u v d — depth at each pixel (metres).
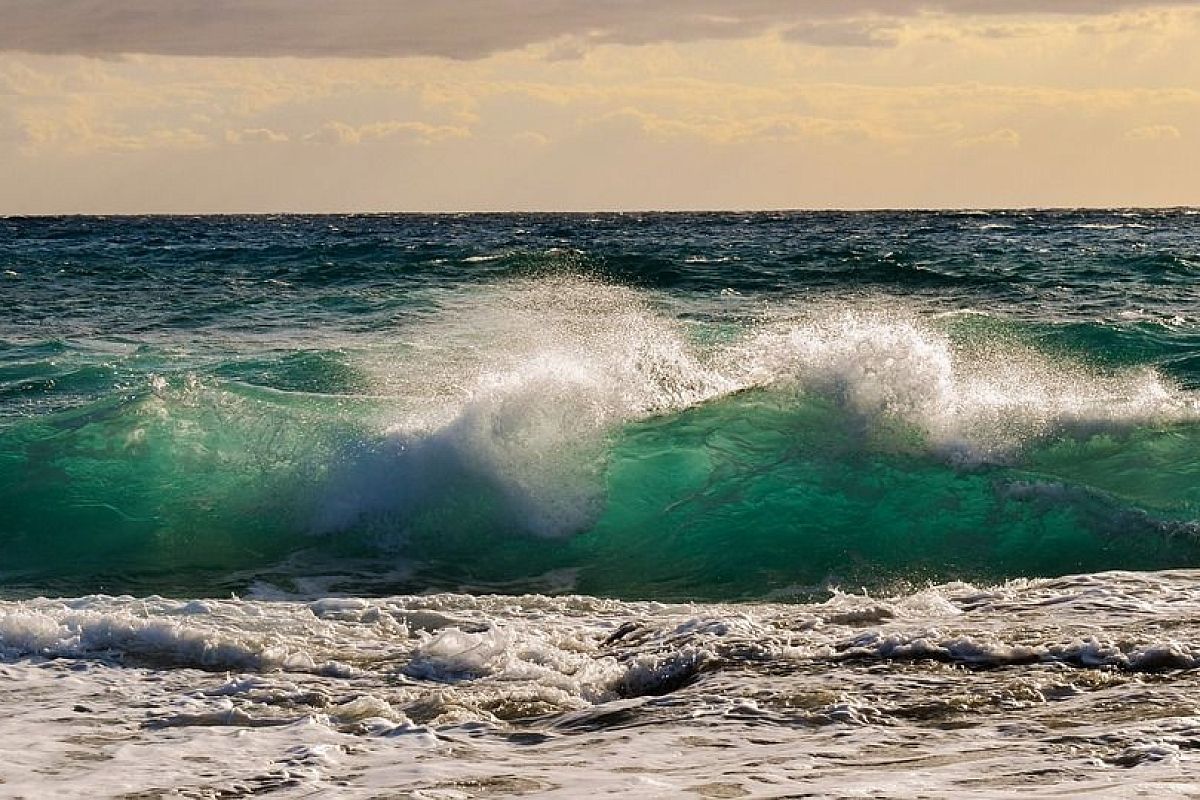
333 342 34.25
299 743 8.73
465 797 7.31
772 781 7.32
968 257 66.25
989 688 9.24
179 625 11.84
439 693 9.90
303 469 18.92
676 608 13.33
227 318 40.81
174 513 18.36
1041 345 29.50
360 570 16.98
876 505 17.75
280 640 11.77
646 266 56.88
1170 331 30.95
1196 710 8.38
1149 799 6.50
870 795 6.91
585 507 18.16
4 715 9.62
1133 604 11.84
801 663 10.25
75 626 11.86
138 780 7.96
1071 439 19.28
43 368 29.38
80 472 19.28
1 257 77.62
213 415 20.38
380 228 153.88
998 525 17.12
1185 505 17.14
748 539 17.17
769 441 19.44
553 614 13.09
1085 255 65.56
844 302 44.28
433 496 18.34
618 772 7.69
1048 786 6.91
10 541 17.80
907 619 11.80
